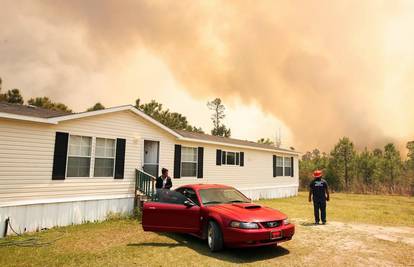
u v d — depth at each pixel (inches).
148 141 521.7
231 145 688.4
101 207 425.7
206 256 244.8
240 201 301.3
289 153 925.2
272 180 842.8
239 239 233.3
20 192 349.7
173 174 552.1
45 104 1160.2
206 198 289.4
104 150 443.5
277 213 263.1
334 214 498.6
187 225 279.3
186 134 623.8
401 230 361.4
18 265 225.3
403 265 223.6
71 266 222.1
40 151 371.6
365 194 1092.5
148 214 286.7
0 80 1055.0
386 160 1391.5
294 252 257.9
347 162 1342.3
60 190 385.4
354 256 246.5
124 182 462.0
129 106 466.3
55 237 319.9
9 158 344.5
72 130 405.4
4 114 335.3
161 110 1291.8
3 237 322.7
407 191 1063.0
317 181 406.0
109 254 253.0
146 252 258.2
